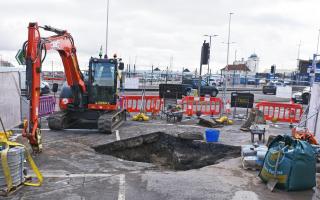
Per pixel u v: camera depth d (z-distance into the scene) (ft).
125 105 62.69
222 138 44.65
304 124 50.37
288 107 58.23
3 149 24.59
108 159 33.96
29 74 30.35
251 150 32.09
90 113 48.52
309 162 25.54
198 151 42.06
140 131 46.78
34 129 31.78
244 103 60.90
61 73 138.41
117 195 24.35
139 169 31.14
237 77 171.73
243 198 24.17
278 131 51.29
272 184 26.04
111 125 44.27
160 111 62.54
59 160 32.63
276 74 201.98
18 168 24.85
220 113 61.77
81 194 24.43
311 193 25.45
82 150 36.68
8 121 42.45
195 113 62.28
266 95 128.26
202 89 111.86
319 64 56.03
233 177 28.81
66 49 41.14
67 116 48.37
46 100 53.67
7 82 42.22
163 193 24.88
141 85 134.82
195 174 29.53
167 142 44.98
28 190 24.84
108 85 47.34
